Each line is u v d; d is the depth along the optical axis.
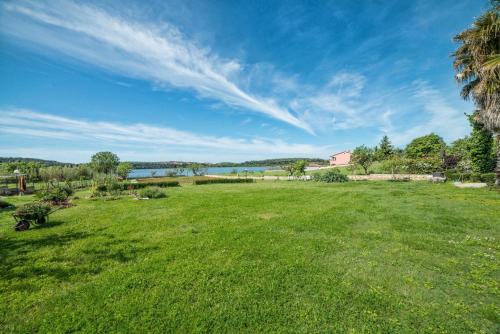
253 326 3.16
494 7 10.93
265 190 20.64
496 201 11.28
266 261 5.23
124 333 3.06
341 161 71.31
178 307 3.58
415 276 4.45
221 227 8.26
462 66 13.78
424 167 29.78
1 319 3.45
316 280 4.32
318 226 8.03
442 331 3.02
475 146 22.67
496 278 4.34
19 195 22.30
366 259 5.27
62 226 8.95
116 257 5.71
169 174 54.66
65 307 3.68
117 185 20.80
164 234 7.58
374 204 11.84
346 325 3.16
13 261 5.55
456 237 6.63
